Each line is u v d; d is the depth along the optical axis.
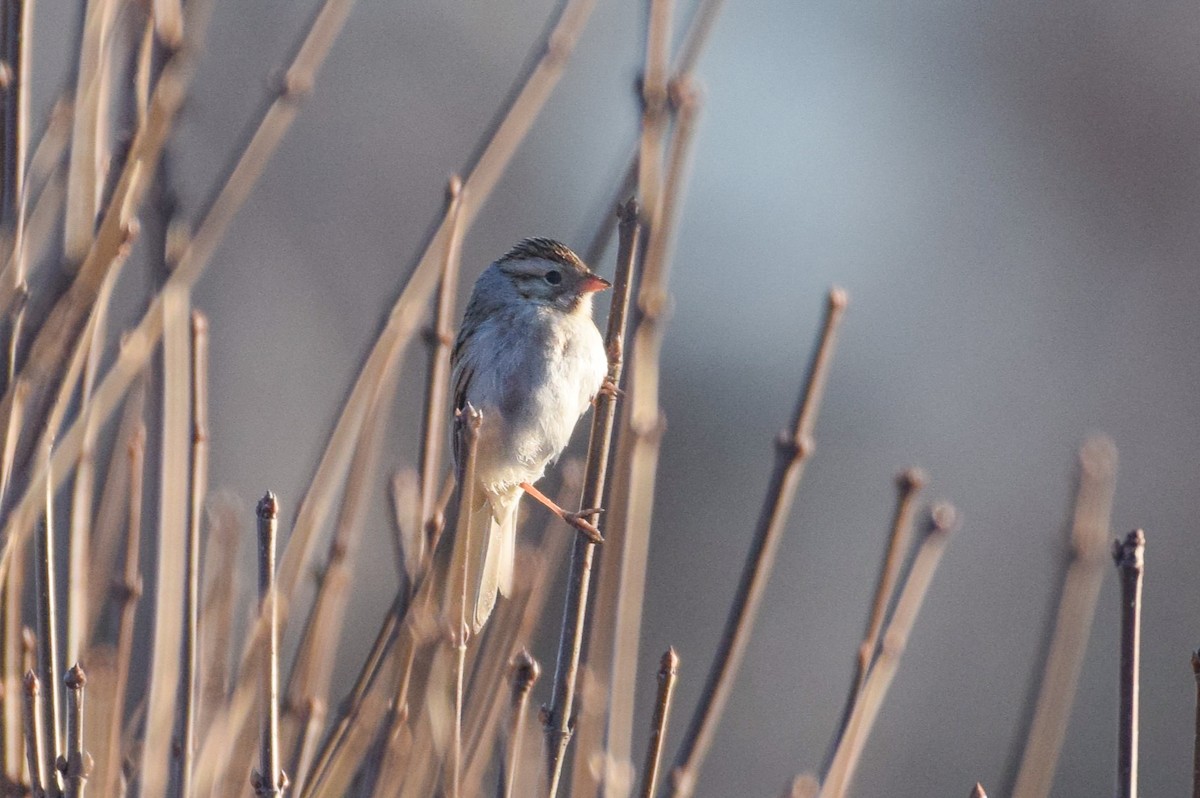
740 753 23.64
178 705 7.15
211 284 22.88
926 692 23.91
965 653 24.55
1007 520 26.67
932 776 23.20
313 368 23.12
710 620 25.41
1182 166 29.64
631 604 8.05
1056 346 28.67
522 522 9.91
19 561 7.30
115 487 8.75
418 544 7.67
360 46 26.33
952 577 25.56
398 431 20.58
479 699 7.87
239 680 7.52
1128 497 26.88
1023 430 27.92
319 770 7.22
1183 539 26.20
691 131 8.39
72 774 6.77
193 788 7.22
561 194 29.52
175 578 7.68
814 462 27.08
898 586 8.09
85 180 7.11
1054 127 30.31
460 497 7.02
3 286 7.00
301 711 7.66
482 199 8.54
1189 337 28.44
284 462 21.73
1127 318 28.86
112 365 8.70
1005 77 30.66
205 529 8.60
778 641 25.02
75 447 7.28
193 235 7.91
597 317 14.11
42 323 7.00
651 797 7.02
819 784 7.65
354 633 19.59
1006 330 28.92
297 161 24.91
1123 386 28.16
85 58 7.14
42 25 21.67
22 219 7.07
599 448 7.82
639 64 8.45
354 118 25.75
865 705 7.82
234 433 21.47
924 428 27.78
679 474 26.89
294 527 7.96
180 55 7.88
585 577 7.46
